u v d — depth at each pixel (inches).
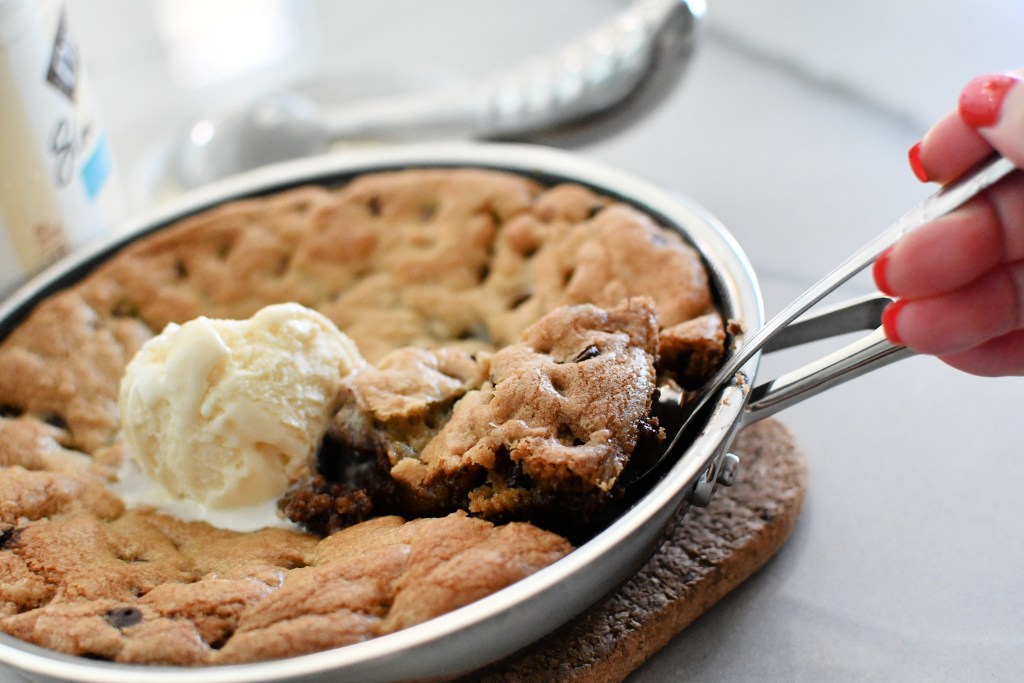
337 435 16.4
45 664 14.1
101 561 15.5
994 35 26.7
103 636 14.4
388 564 14.6
